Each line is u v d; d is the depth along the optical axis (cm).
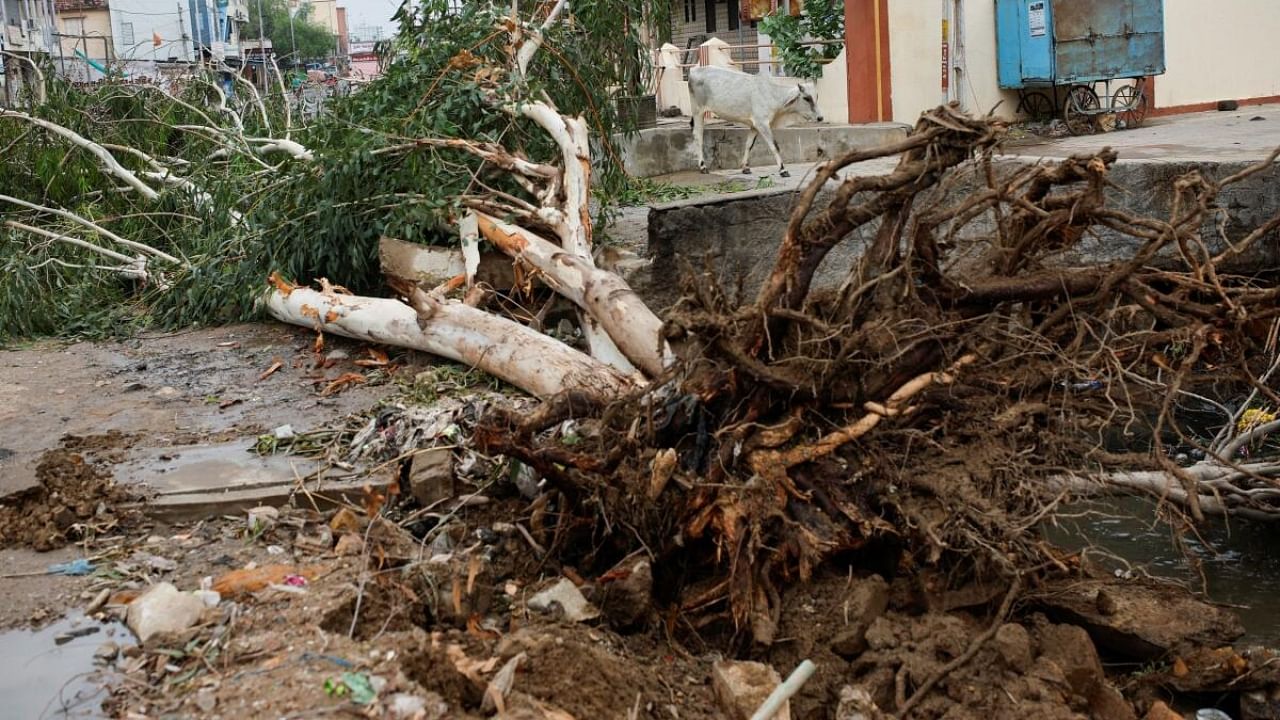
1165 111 1733
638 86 1134
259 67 2966
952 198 970
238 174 1015
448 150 909
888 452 533
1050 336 568
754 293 962
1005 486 525
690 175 1384
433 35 994
